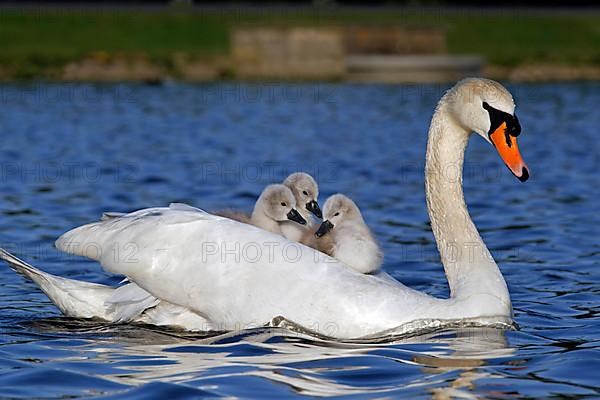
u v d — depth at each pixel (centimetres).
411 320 980
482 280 1011
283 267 999
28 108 3319
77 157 2327
